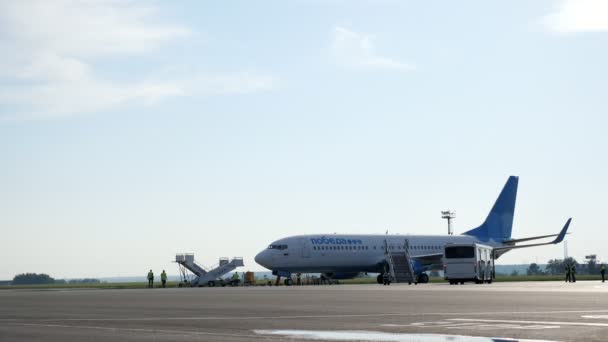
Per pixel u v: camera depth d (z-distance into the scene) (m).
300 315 28.22
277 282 102.38
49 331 22.36
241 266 108.06
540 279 123.62
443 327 22.58
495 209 120.56
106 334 21.22
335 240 100.88
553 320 24.89
